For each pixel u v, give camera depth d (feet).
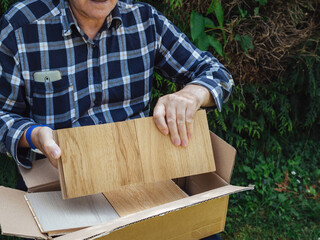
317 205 7.80
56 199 3.37
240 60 7.15
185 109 3.65
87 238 2.47
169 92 6.68
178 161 3.53
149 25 4.53
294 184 8.27
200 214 3.25
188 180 4.13
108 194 3.59
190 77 4.80
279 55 7.41
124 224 2.63
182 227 3.20
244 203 7.70
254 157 8.64
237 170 8.42
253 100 8.02
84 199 3.46
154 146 3.45
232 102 7.60
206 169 3.64
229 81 4.57
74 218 3.16
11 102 4.03
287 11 7.39
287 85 8.26
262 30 7.12
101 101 4.44
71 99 4.24
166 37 4.70
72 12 3.98
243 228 7.20
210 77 4.34
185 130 3.56
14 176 6.00
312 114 8.52
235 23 6.86
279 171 8.46
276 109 8.71
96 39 4.17
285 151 9.23
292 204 7.84
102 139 3.23
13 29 3.82
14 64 3.92
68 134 3.12
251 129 8.13
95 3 3.78
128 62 4.48
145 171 3.39
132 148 3.35
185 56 4.75
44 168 3.70
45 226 2.99
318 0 7.69
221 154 3.67
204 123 3.73
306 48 7.87
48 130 3.34
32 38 3.92
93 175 3.17
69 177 3.09
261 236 7.06
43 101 4.15
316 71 8.10
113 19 4.20
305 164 8.96
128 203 3.50
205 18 6.50
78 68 4.18
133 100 4.69
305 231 7.21
